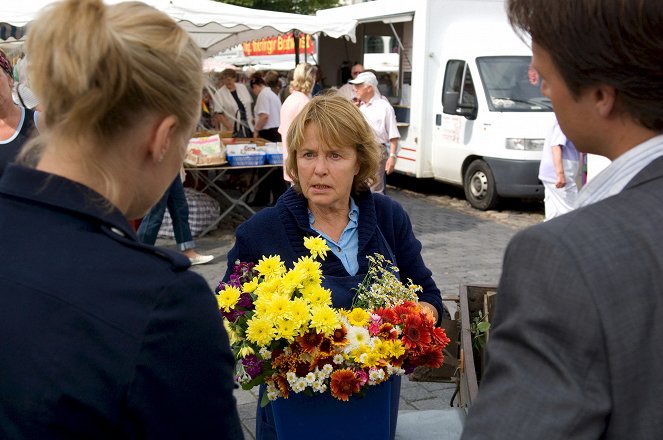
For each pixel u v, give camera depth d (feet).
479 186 32.71
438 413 8.84
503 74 32.60
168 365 3.41
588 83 3.54
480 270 22.25
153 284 3.45
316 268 6.68
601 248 3.29
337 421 6.67
